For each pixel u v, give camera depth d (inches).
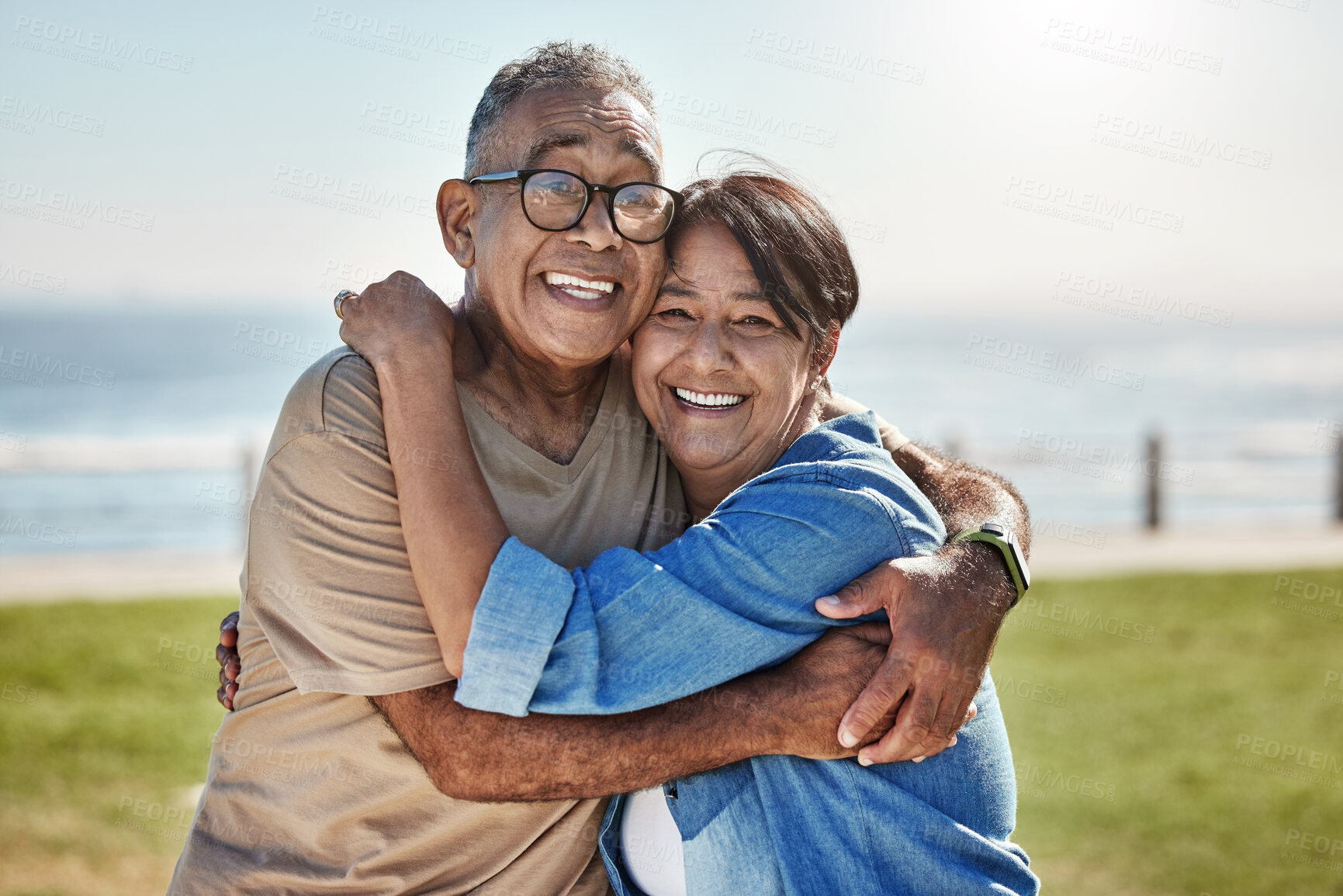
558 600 76.5
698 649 78.4
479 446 89.0
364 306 86.7
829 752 79.8
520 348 91.5
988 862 83.0
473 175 94.0
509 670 74.8
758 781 81.8
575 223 86.1
